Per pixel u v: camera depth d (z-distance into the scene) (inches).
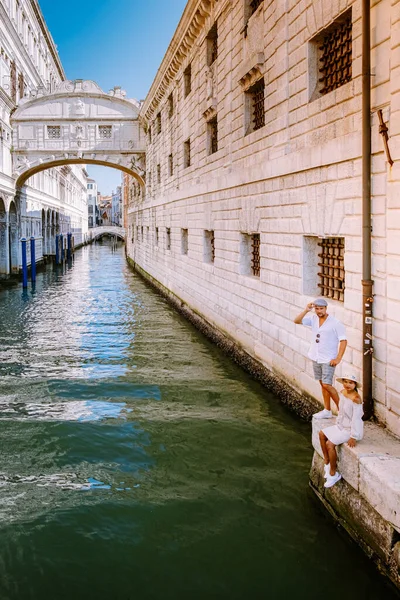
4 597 210.2
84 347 619.2
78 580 220.1
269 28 426.3
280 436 354.3
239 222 521.7
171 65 847.7
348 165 302.5
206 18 638.5
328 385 279.9
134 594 211.9
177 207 882.1
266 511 265.6
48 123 1282.0
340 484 248.8
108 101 1298.0
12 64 1236.5
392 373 262.7
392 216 260.2
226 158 565.3
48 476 306.3
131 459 326.6
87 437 358.6
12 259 1331.2
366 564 223.3
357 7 293.4
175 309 893.8
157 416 394.9
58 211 2085.4
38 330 722.8
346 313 310.3
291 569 224.7
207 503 274.7
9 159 1251.2
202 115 675.4
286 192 395.2
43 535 249.4
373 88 275.9
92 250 2923.2
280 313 415.8
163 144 1027.3
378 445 243.0
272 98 422.9
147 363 546.3
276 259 421.7
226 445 343.3
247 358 504.7
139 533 250.4
